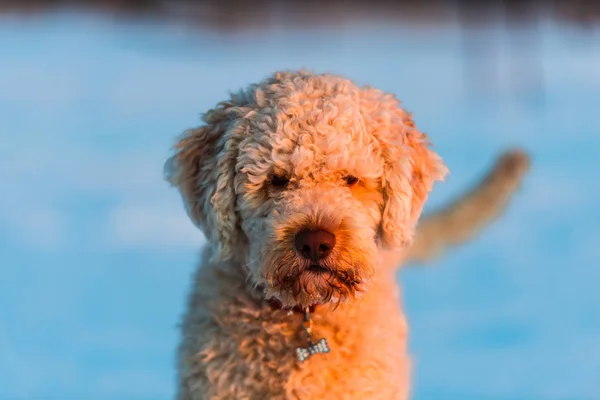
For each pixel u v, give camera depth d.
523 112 23.88
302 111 5.07
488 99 26.41
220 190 5.30
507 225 13.62
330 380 5.14
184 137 5.71
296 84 5.36
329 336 5.24
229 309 5.39
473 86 28.75
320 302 5.00
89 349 9.18
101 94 26.20
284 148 5.02
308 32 47.00
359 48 38.75
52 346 9.23
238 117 5.35
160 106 24.00
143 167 17.64
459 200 9.52
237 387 5.22
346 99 5.18
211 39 42.28
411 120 5.78
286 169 5.03
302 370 5.12
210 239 5.48
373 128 5.27
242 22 49.62
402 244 5.40
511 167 9.67
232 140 5.27
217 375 5.27
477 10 48.16
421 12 55.44
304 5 53.97
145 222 14.00
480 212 9.52
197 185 5.67
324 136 4.98
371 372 5.24
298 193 4.94
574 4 45.72
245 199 5.18
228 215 5.31
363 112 5.25
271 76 5.76
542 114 23.56
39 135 20.66
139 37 42.03
